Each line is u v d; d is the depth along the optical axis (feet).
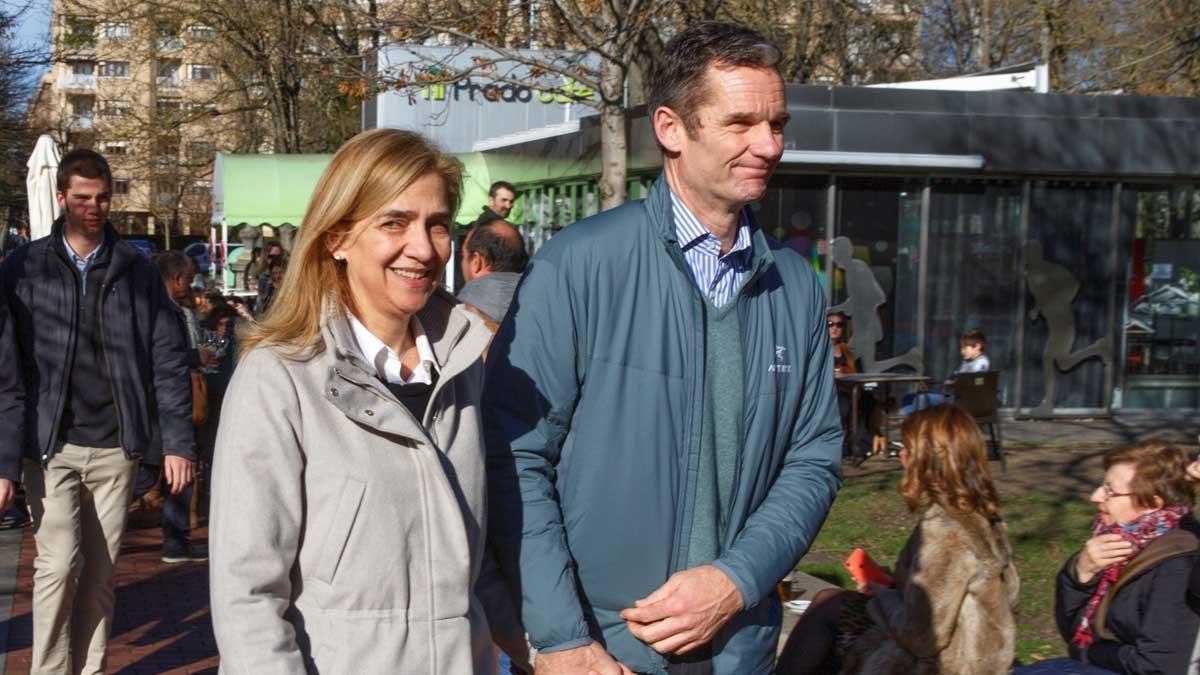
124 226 212.84
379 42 41.93
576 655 8.13
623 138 34.58
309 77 86.79
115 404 16.03
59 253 15.76
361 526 7.32
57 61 89.40
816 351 9.42
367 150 7.64
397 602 7.39
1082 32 62.95
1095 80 68.33
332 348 7.42
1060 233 46.93
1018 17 68.28
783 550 8.59
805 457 9.34
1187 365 48.47
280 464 7.21
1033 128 44.88
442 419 7.80
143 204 181.98
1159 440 13.47
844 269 44.96
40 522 15.84
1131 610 12.50
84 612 16.38
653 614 8.20
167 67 101.14
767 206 44.34
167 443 16.52
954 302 46.16
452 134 66.90
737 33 8.57
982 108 44.42
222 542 7.12
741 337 8.84
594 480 8.55
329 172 7.67
